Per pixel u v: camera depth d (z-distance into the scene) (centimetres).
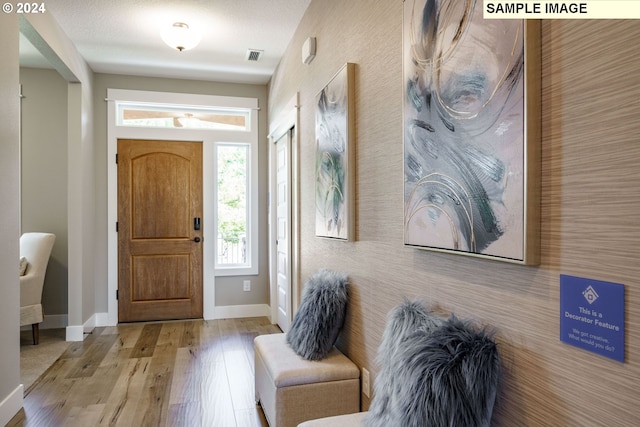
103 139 437
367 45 196
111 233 436
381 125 181
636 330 75
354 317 210
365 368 195
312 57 284
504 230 102
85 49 374
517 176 98
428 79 136
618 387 78
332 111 233
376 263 186
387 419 119
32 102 423
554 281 92
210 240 461
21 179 420
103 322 434
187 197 458
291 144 374
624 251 77
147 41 359
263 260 479
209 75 449
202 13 310
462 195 119
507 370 106
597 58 82
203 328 421
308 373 191
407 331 133
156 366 312
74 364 316
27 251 376
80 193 383
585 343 84
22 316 356
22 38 348
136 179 444
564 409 89
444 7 128
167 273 452
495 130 105
